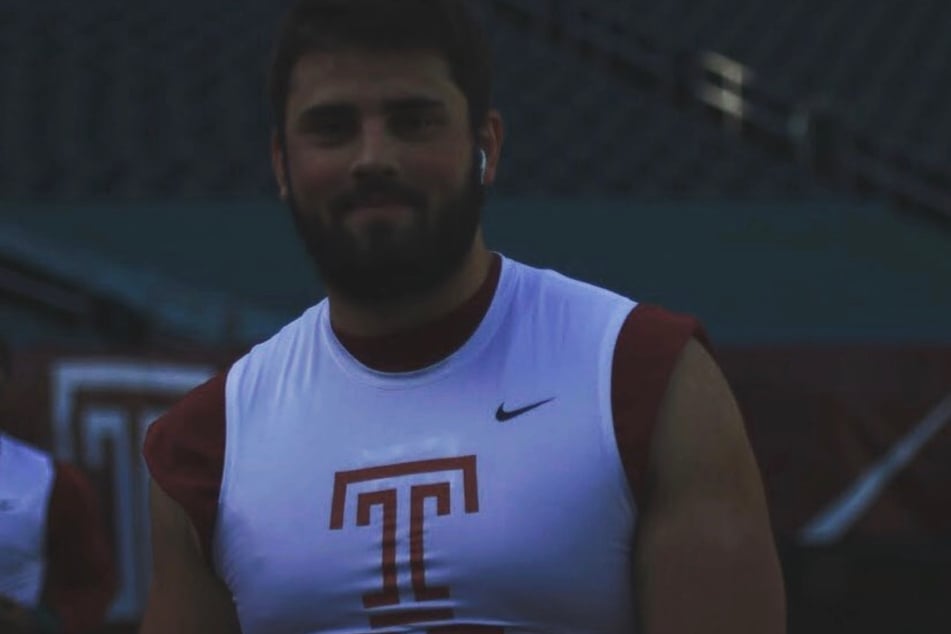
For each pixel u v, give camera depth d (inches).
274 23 748.0
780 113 678.5
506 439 69.9
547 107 675.4
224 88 663.8
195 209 488.7
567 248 482.0
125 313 437.4
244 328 429.1
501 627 68.3
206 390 78.4
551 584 67.9
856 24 797.2
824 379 319.6
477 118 72.3
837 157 623.2
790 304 450.0
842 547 315.3
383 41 69.0
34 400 305.3
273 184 563.5
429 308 72.7
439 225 70.2
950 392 317.7
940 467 315.9
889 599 311.7
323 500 71.4
